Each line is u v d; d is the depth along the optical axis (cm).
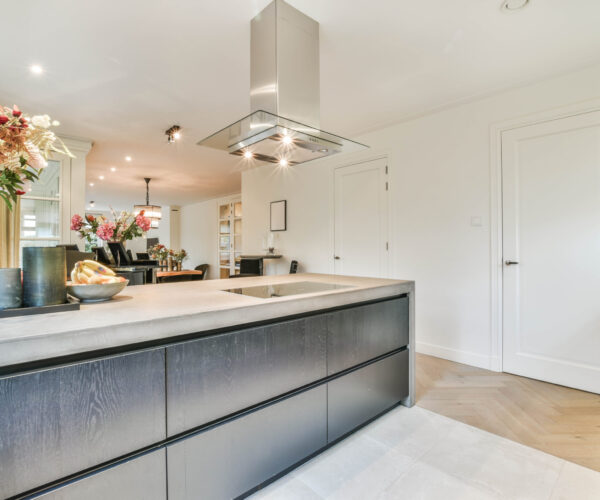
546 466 168
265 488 154
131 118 335
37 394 94
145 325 110
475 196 305
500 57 236
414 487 154
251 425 142
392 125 363
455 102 308
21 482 92
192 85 271
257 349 144
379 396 208
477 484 156
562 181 262
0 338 87
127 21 193
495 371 295
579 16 193
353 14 190
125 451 109
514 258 286
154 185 691
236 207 807
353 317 189
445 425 208
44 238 362
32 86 268
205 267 881
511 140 286
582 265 255
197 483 126
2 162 112
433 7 185
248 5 181
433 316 335
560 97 262
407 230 353
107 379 105
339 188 418
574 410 226
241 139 205
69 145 388
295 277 255
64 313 119
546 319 271
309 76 195
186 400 123
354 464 171
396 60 238
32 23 192
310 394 167
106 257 312
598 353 249
